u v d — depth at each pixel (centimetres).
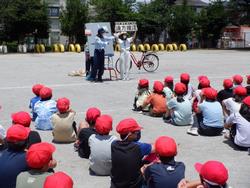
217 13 4591
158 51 3634
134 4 4662
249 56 2934
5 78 1591
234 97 771
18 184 377
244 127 673
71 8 4406
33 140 526
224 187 340
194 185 374
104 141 559
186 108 834
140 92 981
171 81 965
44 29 4156
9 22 3944
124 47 1502
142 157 489
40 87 877
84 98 1148
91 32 1478
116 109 1004
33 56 3044
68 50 3853
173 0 4797
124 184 470
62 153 664
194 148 691
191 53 3353
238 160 632
